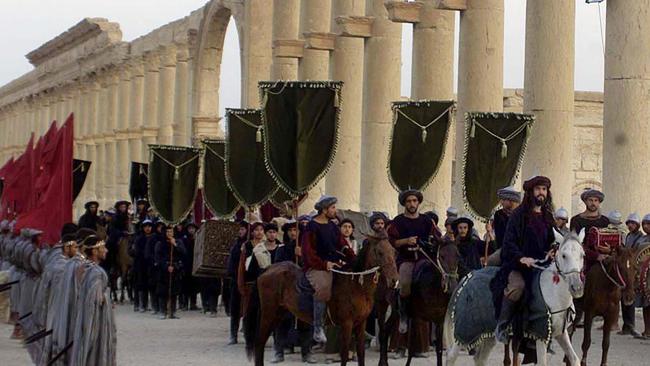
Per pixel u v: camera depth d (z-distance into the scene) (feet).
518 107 154.61
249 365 68.23
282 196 91.30
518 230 52.70
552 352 68.85
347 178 119.65
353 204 119.75
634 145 81.35
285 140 68.64
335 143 68.90
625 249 64.69
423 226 63.05
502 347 74.69
